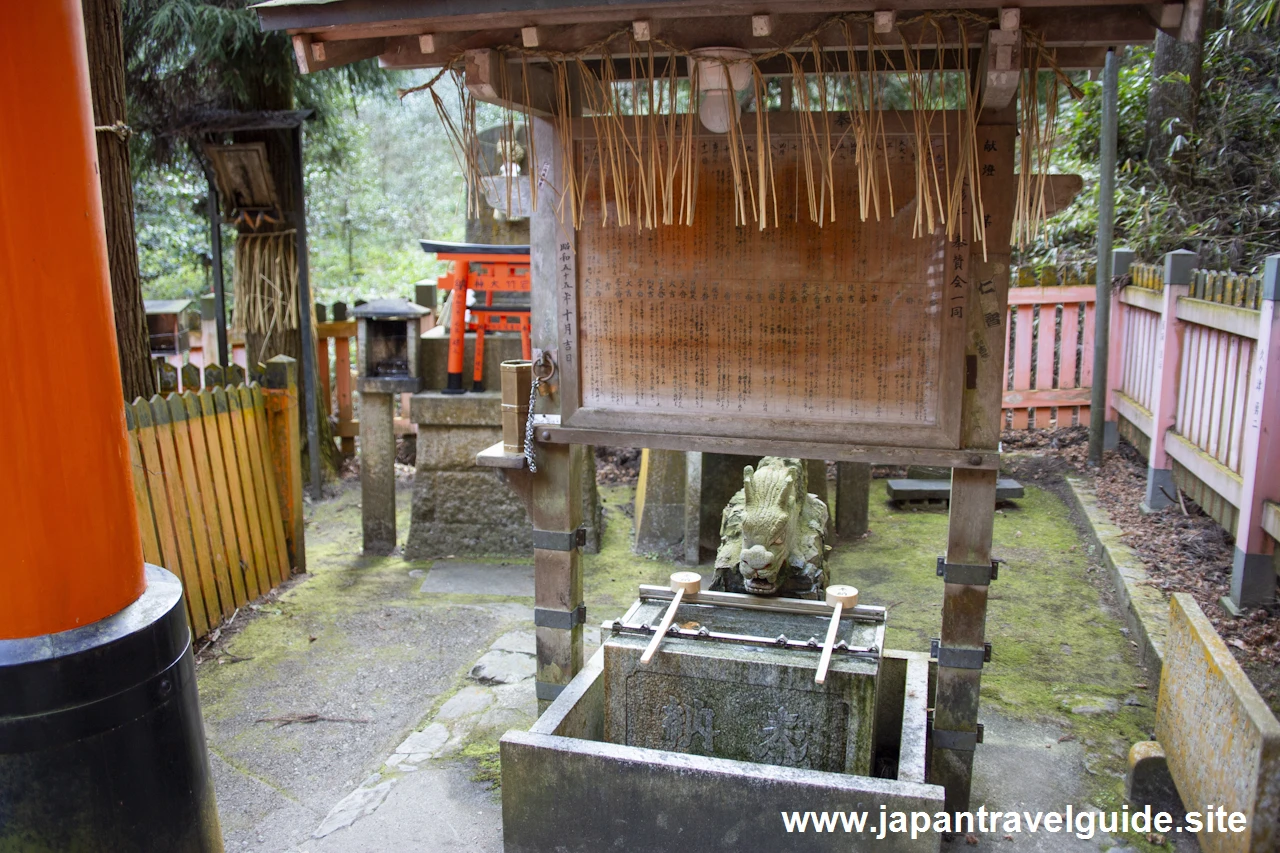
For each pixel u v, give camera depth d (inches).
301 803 131.3
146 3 258.8
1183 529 213.8
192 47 279.6
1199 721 109.1
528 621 195.0
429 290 349.1
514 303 232.7
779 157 113.1
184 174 362.6
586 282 122.5
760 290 116.5
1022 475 284.4
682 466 233.3
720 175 115.3
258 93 290.4
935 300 110.9
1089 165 337.4
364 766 140.9
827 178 111.8
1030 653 173.3
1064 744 142.1
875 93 103.2
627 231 119.6
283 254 294.2
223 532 197.3
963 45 100.3
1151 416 243.4
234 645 185.0
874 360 114.2
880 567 222.4
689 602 138.3
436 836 120.6
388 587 217.0
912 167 109.2
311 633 190.2
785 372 117.4
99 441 81.0
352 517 279.4
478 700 158.7
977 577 115.0
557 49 110.3
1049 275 303.4
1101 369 274.7
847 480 241.3
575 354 124.6
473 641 185.5
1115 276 279.4
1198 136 295.1
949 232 104.0
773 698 118.5
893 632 185.0
